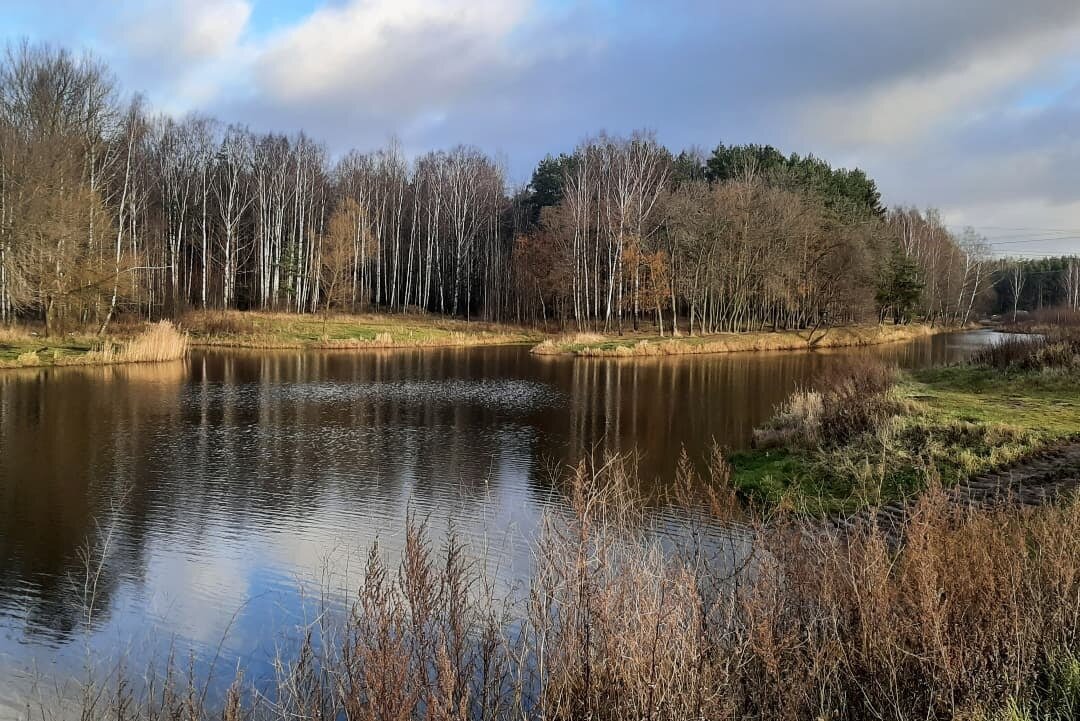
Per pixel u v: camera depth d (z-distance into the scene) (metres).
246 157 58.91
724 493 8.66
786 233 47.25
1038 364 21.77
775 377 29.81
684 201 47.06
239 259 60.81
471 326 54.25
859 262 49.16
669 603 4.43
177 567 9.17
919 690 4.31
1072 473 10.64
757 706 4.35
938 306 74.81
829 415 15.63
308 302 58.88
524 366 34.28
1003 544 5.02
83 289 32.88
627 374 30.94
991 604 4.61
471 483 13.20
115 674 6.61
